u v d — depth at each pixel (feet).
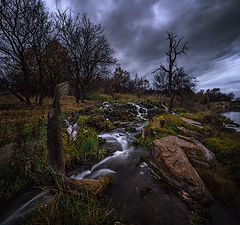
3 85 33.81
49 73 46.55
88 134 17.74
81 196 7.25
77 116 28.58
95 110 35.91
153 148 13.30
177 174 9.32
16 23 30.58
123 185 9.66
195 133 19.98
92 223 5.74
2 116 20.57
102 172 11.80
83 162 13.21
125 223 6.29
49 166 7.40
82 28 50.47
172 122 25.75
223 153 14.23
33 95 51.57
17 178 8.17
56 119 6.55
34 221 5.39
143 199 8.09
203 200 7.81
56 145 6.79
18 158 8.90
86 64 53.83
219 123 28.04
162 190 8.87
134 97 86.02
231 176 10.59
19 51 32.68
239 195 8.60
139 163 13.29
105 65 57.31
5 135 11.74
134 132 25.59
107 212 6.82
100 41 53.83
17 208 6.43
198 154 11.55
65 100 58.65
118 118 35.55
